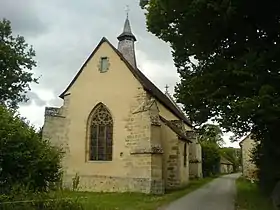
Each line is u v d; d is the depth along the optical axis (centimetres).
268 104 1241
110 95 2639
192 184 3262
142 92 2545
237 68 1381
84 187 2573
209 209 1578
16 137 1125
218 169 6297
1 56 2927
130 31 3400
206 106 1669
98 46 2745
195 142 3966
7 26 3025
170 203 1798
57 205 1105
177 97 1712
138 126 2464
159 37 1667
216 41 1539
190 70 1720
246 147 4659
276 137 1568
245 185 3122
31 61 3177
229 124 1605
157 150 2358
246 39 1498
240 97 1412
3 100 3064
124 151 2502
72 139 2684
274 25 1435
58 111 2731
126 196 2134
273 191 1634
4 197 1010
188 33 1534
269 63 1379
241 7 1338
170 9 1480
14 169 1115
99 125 2655
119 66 2659
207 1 1323
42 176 1179
